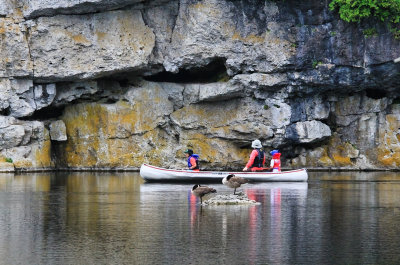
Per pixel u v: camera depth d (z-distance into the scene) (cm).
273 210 3612
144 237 2947
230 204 3812
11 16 5909
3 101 5953
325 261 2597
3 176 5581
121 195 4272
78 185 4872
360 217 3412
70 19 5944
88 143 6231
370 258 2633
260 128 6200
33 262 2584
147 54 6034
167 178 5122
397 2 5838
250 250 2739
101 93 6244
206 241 2880
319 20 6022
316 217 3403
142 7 6044
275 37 6038
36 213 3541
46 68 5953
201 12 6028
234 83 6100
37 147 6069
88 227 3156
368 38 5988
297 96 6228
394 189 4628
